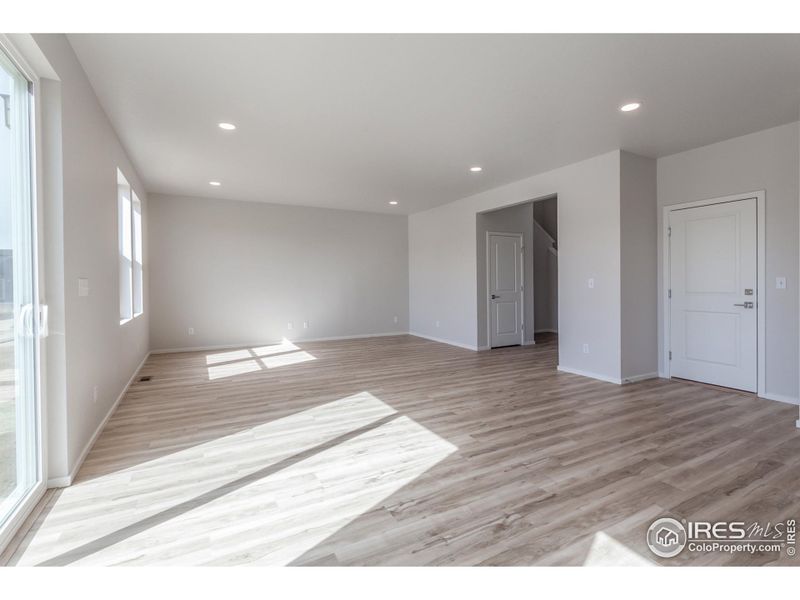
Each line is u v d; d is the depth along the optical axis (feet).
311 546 5.60
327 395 13.07
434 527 6.02
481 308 21.74
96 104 9.73
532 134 12.55
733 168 12.94
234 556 5.41
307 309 24.82
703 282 13.85
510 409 11.57
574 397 12.71
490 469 7.87
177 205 21.34
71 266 7.65
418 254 26.94
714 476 7.50
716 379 13.66
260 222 23.36
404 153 14.30
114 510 6.49
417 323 27.22
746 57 8.24
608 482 7.32
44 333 7.02
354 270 26.23
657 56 8.23
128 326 14.23
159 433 9.79
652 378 14.97
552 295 30.78
